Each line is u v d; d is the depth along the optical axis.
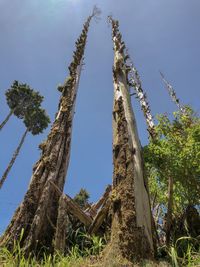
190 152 6.64
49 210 7.59
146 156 7.40
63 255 5.94
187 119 7.71
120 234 5.53
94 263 5.30
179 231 6.79
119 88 8.62
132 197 6.02
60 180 8.34
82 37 13.35
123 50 10.36
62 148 8.93
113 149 7.15
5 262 5.30
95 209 9.01
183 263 5.12
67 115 9.84
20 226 6.95
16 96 28.72
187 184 6.78
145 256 5.31
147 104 12.49
